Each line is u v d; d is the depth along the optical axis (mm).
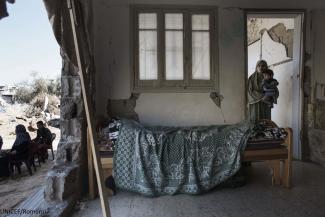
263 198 3439
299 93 5070
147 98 4590
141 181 3461
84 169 3568
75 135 3418
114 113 4559
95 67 4273
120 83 4543
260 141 3709
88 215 3006
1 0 1687
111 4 4484
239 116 4750
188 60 4605
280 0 4781
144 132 3574
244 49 4707
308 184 3902
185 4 4570
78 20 2809
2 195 4125
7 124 11609
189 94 4641
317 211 3047
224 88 4695
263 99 4551
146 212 3088
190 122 4652
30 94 15922
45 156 6648
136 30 4527
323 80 5043
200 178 3598
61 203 2951
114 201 3402
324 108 5012
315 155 4934
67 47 2740
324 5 4914
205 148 3631
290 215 2959
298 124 5125
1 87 16531
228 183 3787
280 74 5992
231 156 3637
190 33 4594
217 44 4652
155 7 4520
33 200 3137
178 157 3576
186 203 3320
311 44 4988
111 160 3531
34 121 12414
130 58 4535
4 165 5148
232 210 3111
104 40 4492
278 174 3881
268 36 6543
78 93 3422
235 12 4676
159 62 4555
